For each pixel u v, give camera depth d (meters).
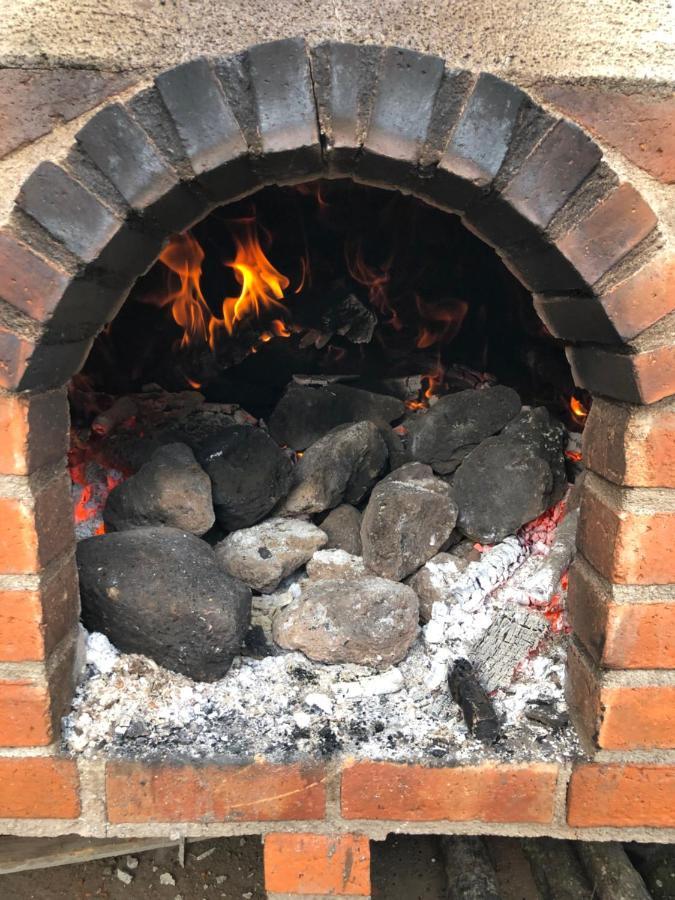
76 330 1.11
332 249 1.81
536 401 1.90
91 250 0.99
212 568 1.34
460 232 1.79
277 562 1.48
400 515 1.49
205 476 1.51
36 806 1.20
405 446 1.78
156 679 1.29
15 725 1.16
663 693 1.15
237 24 0.98
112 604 1.29
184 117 0.97
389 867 1.51
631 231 1.00
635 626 1.12
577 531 1.27
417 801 1.20
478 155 0.98
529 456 1.59
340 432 1.68
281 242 1.79
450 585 1.47
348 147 0.99
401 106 0.97
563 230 1.01
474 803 1.20
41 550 1.11
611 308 1.02
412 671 1.35
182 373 1.87
